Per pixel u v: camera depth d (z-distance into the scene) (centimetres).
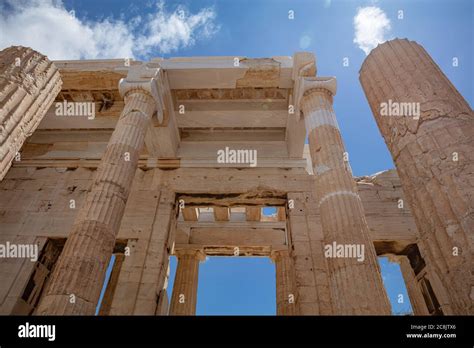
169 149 1630
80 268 801
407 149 800
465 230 631
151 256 1306
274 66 1442
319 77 1277
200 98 1636
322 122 1123
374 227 1406
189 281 1672
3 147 981
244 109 1639
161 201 1488
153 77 1340
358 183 1566
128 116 1208
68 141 1770
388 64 955
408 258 1431
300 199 1480
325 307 1173
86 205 947
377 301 688
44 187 1561
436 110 787
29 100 1098
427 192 722
